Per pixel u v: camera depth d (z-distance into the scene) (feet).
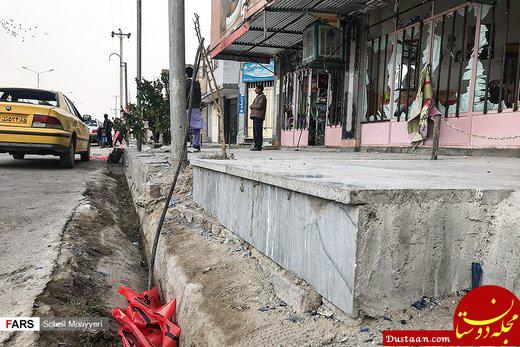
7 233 13.46
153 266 12.25
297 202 7.49
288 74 40.14
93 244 13.93
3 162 34.55
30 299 8.81
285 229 7.97
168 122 31.37
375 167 11.69
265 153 25.22
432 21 22.99
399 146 25.11
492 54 19.89
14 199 18.69
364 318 5.95
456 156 19.80
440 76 22.76
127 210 21.77
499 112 19.33
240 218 10.43
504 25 19.57
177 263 10.43
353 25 29.12
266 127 64.23
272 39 35.04
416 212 6.07
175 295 9.51
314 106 36.50
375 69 27.81
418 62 24.14
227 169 11.13
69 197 19.63
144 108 32.01
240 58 41.86
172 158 18.20
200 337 7.21
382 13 26.91
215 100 16.07
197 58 13.94
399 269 6.03
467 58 21.20
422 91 22.44
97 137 85.05
